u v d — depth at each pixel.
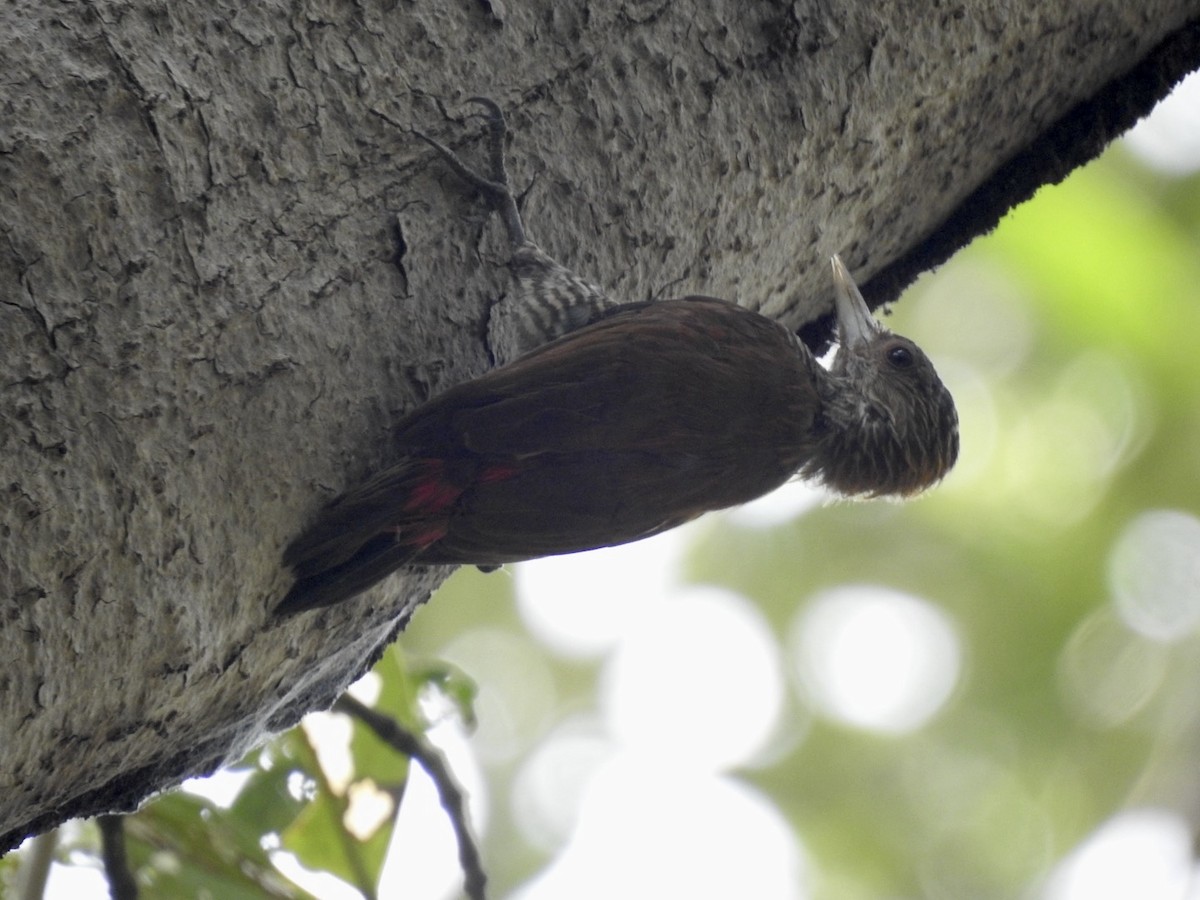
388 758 10.21
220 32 6.82
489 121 7.76
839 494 10.41
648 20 8.25
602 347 7.91
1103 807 19.73
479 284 7.80
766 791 20.44
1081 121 10.63
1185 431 17.91
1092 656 19.44
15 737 5.90
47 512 5.89
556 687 21.11
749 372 8.41
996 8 9.39
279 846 10.08
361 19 7.34
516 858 20.36
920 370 10.54
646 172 8.34
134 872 9.75
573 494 7.78
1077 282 17.19
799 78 8.75
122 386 6.17
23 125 6.15
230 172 6.70
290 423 6.83
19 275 5.98
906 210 10.28
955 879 19.91
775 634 20.31
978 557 19.34
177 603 6.39
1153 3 10.01
